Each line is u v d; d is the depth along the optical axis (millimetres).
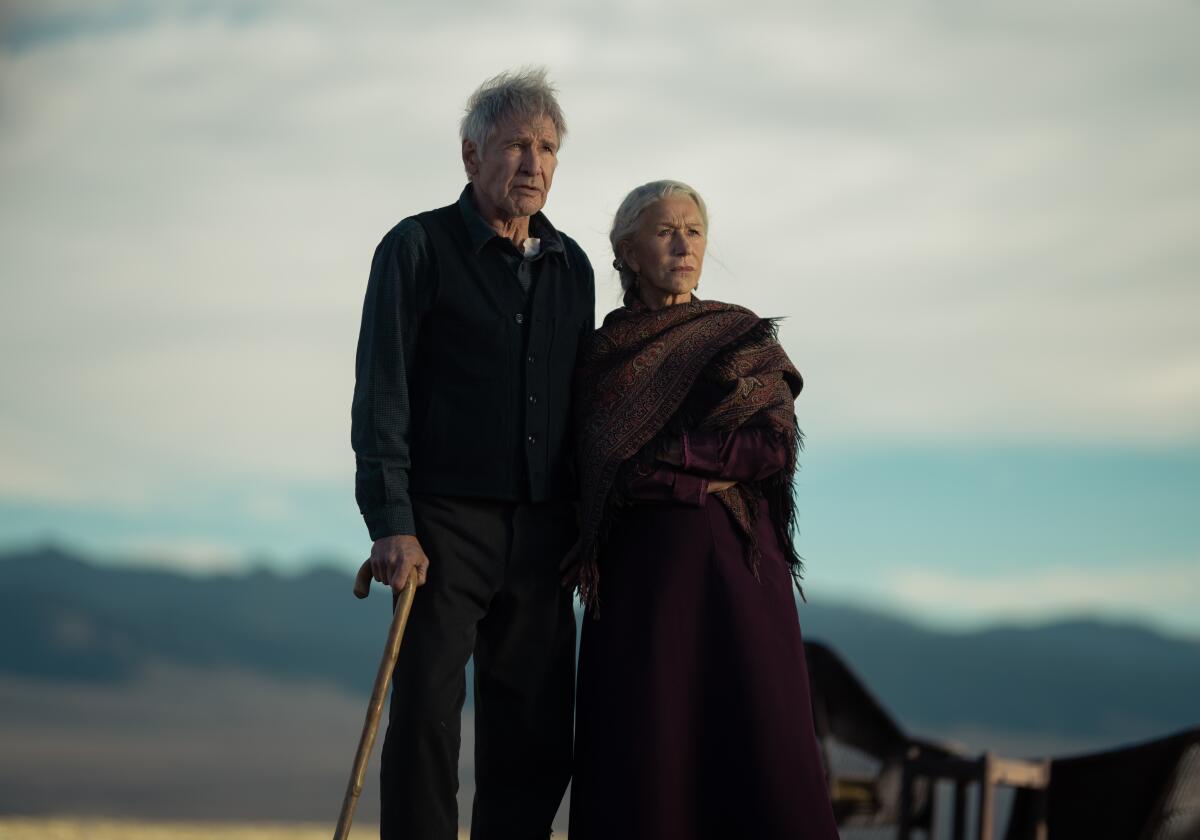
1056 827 6820
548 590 4617
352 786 4078
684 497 4543
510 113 4578
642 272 4730
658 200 4691
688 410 4562
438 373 4551
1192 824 6621
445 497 4520
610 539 4633
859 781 7473
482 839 4617
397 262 4527
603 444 4535
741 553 4602
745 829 4430
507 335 4582
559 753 4641
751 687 4496
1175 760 6555
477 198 4668
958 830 7023
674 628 4531
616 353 4641
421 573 4398
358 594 4496
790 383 4762
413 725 4406
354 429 4500
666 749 4469
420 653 4441
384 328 4492
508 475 4539
